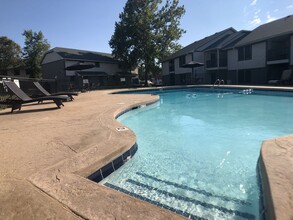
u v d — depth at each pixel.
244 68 24.34
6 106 9.80
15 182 2.27
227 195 2.68
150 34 32.03
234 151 4.32
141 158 3.94
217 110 9.45
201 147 4.61
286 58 19.77
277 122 6.83
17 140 3.97
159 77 48.31
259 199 2.54
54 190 2.08
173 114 8.84
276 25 22.11
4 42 39.47
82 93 17.80
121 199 1.89
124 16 32.34
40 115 6.87
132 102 9.36
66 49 34.53
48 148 3.42
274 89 13.02
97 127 4.77
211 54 28.97
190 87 21.12
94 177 2.75
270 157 2.56
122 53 33.59
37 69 43.03
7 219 1.68
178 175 3.25
